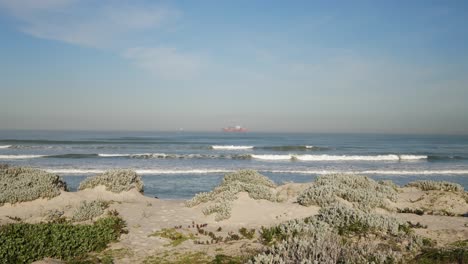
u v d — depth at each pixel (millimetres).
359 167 39344
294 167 38375
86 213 12000
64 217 12156
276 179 30062
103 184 16781
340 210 9555
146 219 11938
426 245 8172
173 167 36625
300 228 8547
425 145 85312
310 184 18469
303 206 12797
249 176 19047
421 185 18188
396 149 68812
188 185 25891
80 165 36062
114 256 7910
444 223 10969
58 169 32469
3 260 6984
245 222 11656
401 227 9320
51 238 8367
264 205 13375
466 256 6785
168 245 8836
